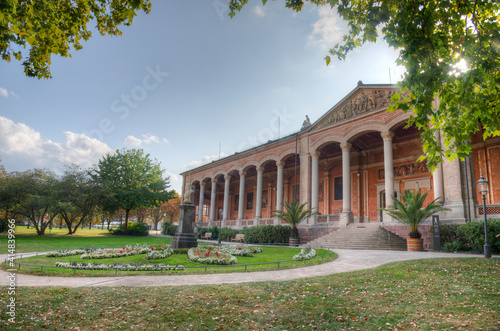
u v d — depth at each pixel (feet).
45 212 119.34
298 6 21.61
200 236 140.77
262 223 122.01
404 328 17.46
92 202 131.75
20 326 17.37
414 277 30.37
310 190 105.50
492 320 17.80
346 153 94.53
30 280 33.42
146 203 154.71
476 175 84.69
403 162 102.12
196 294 25.21
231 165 146.51
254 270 39.99
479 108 17.94
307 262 45.68
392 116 83.56
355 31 20.35
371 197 110.01
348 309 20.99
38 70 22.85
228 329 17.88
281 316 19.88
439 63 17.44
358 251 61.05
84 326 18.08
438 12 16.55
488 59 16.71
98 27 23.84
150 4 22.52
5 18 18.42
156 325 18.39
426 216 64.23
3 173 118.83
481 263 36.88
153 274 37.06
